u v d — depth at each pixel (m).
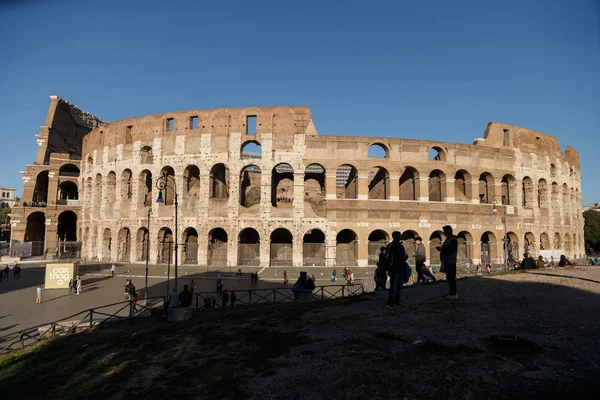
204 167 61.28
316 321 16.36
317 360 11.77
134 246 63.84
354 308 17.98
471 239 62.00
